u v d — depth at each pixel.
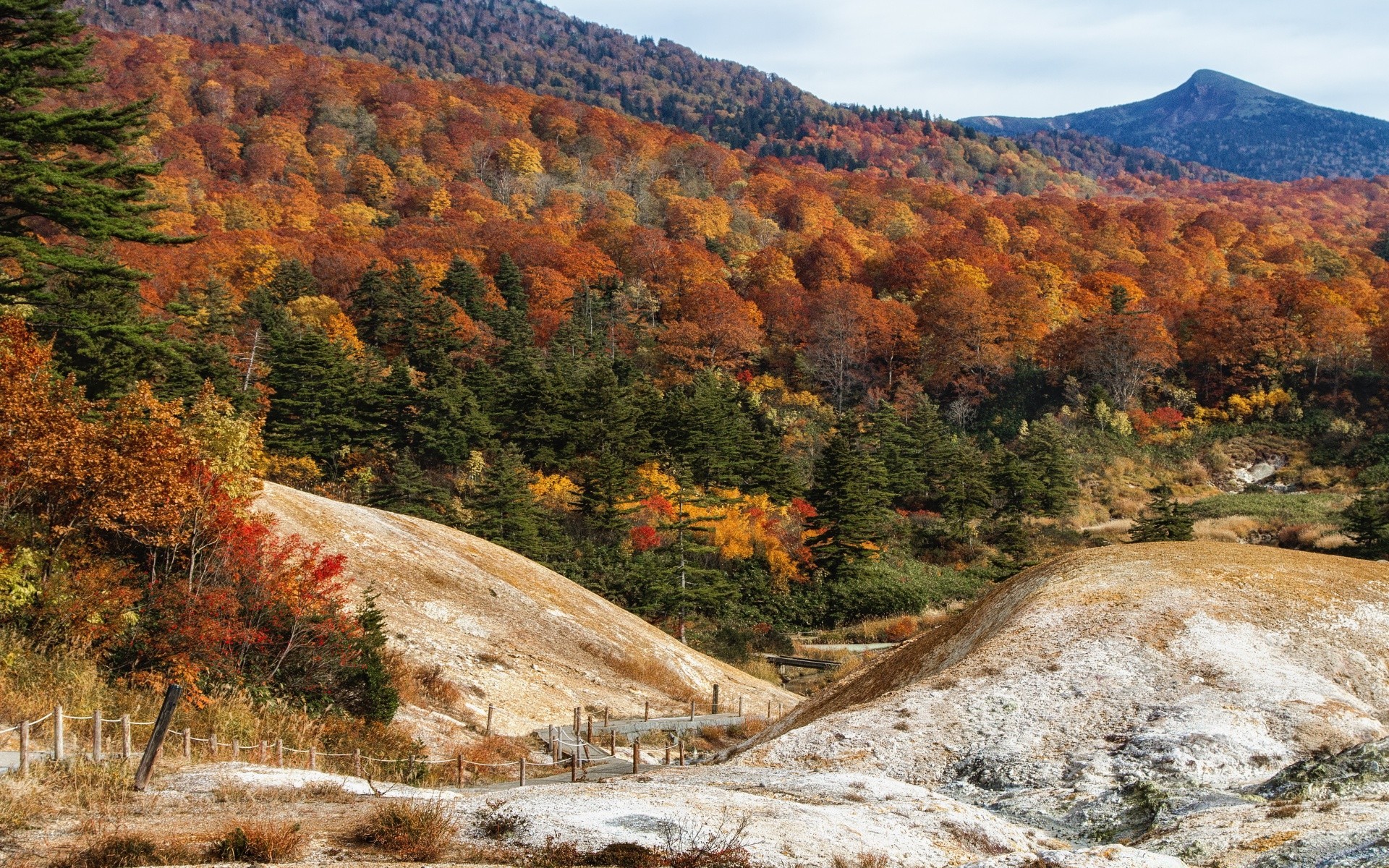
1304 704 21.47
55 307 31.61
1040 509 87.88
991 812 18.34
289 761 21.31
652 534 67.25
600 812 14.43
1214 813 15.46
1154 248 171.50
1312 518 80.19
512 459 69.25
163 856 12.03
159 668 23.55
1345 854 12.10
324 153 194.00
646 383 92.81
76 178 28.00
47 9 28.52
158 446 24.55
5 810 13.26
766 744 22.77
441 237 150.12
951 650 29.95
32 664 20.69
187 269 117.31
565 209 186.38
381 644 29.52
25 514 24.36
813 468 87.81
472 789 23.31
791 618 67.88
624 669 43.03
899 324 126.00
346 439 74.19
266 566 27.05
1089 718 22.05
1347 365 112.56
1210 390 115.06
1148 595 27.31
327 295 120.94
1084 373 117.56
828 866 13.06
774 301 134.62
